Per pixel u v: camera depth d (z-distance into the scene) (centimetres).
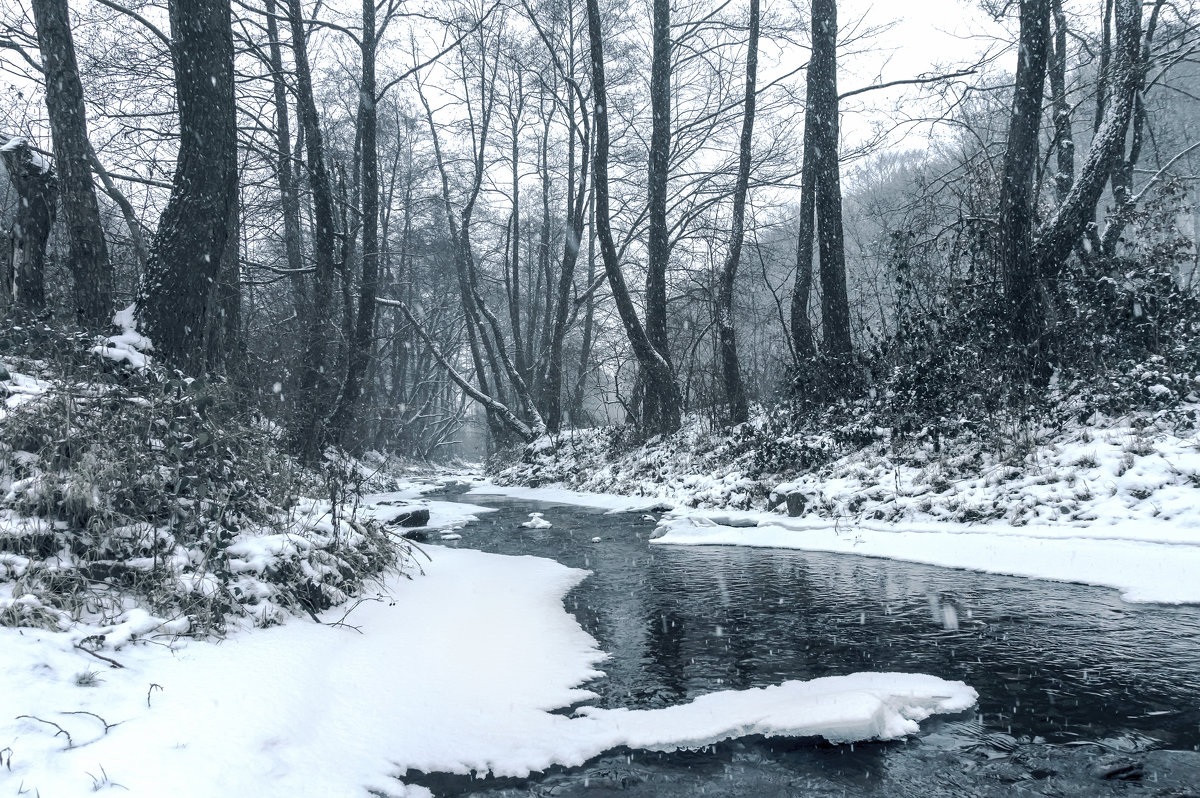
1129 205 1245
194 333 803
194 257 796
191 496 539
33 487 471
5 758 254
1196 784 294
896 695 383
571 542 1033
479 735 362
